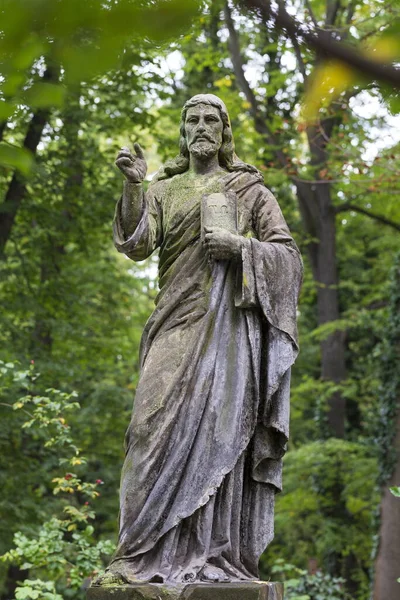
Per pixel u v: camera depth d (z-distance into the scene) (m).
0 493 17.03
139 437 6.32
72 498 20.28
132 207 6.71
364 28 14.07
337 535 21.02
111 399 21.11
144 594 5.91
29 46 3.35
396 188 17.61
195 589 5.89
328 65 3.07
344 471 21.59
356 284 24.70
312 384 21.97
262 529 6.45
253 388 6.46
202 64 19.50
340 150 16.28
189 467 6.26
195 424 6.32
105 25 3.23
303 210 22.89
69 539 17.47
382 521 17.94
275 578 22.19
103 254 23.95
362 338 24.34
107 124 18.30
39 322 19.53
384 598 17.48
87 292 22.03
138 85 17.28
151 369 6.48
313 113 3.77
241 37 20.52
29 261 19.48
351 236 25.11
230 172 7.16
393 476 18.09
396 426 18.28
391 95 3.12
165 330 6.62
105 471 21.23
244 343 6.53
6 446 17.44
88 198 19.17
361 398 23.39
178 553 6.18
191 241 6.81
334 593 14.84
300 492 21.50
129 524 6.19
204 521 6.21
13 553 10.17
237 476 6.39
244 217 6.92
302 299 24.31
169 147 18.39
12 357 17.22
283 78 19.78
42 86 4.03
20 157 4.47
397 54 3.00
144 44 3.81
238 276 6.61
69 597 13.47
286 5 3.16
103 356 21.75
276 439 6.53
